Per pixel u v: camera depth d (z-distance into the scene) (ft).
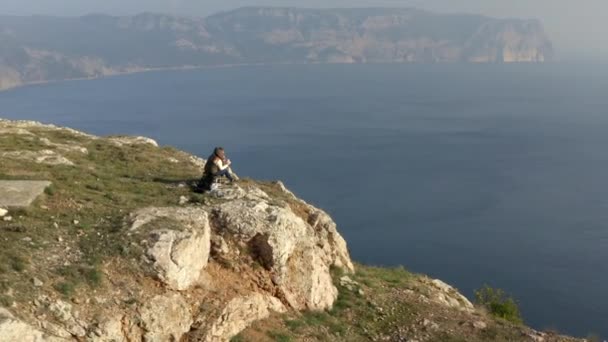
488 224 373.40
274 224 61.36
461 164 560.20
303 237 65.82
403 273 92.12
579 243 338.95
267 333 54.65
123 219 55.47
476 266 300.61
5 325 37.58
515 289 272.51
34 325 40.22
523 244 335.88
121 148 95.66
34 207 55.21
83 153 87.35
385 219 377.71
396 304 71.61
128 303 45.91
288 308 61.00
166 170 85.46
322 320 62.34
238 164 537.65
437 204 417.69
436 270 293.64
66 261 47.57
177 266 50.26
